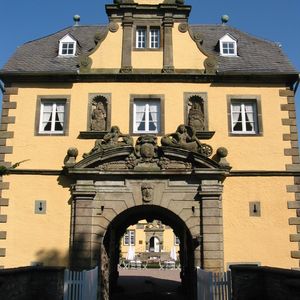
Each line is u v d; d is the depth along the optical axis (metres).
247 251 18.42
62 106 20.41
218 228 18.34
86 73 20.30
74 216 18.58
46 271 15.04
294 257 18.41
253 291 14.95
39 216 18.83
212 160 18.56
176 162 18.84
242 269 15.27
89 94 20.28
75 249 18.19
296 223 18.75
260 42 23.31
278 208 18.89
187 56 20.75
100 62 20.64
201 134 19.66
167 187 18.75
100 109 20.16
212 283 15.40
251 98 20.23
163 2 21.52
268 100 20.23
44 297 14.82
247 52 22.28
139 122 20.14
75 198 18.69
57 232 18.64
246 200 18.94
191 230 18.45
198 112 20.03
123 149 18.81
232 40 22.28
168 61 20.61
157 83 20.38
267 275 14.51
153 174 18.72
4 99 20.25
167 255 58.81
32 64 21.25
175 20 21.31
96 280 17.53
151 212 22.80
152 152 18.88
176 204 18.64
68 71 20.39
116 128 19.25
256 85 20.42
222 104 20.16
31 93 20.34
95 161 18.69
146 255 58.78
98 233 18.45
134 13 21.42
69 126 19.89
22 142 19.75
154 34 21.44
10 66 20.97
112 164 18.86
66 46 22.34
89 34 24.56
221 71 20.28
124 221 24.95
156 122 20.12
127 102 20.14
